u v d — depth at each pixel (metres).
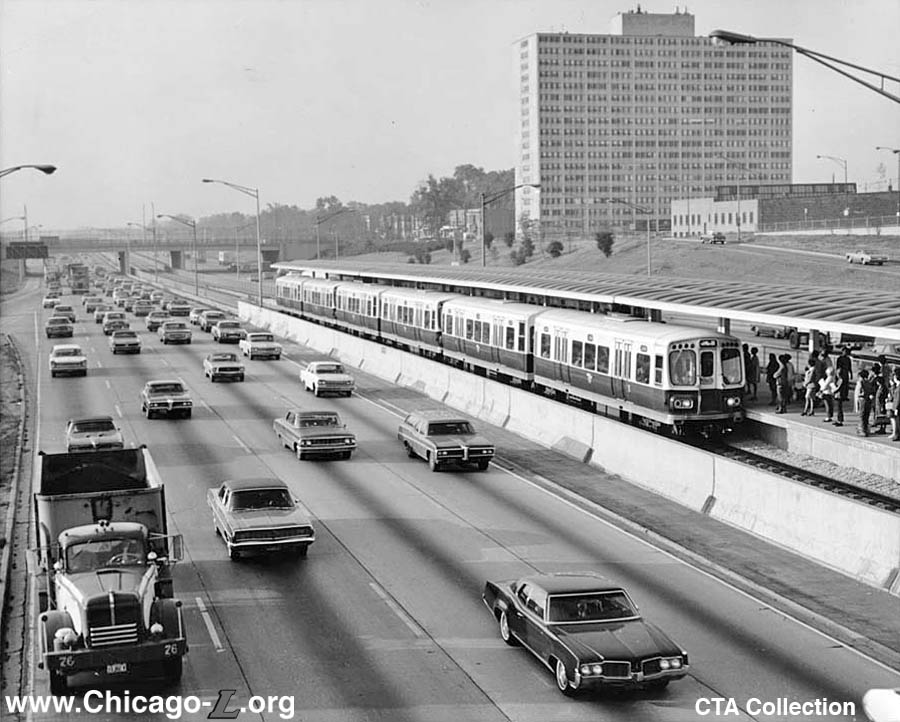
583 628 18.31
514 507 31.12
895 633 20.55
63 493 23.22
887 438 33.94
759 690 17.92
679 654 17.58
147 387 48.50
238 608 22.47
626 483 34.19
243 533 25.12
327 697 17.88
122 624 17.45
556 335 48.78
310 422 39.19
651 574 24.53
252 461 38.00
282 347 80.25
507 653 19.84
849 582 23.81
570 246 160.38
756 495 28.33
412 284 89.25
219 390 56.66
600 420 37.25
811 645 20.02
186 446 40.84
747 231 165.00
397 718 17.02
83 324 99.75
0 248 194.62
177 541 20.31
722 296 42.56
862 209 159.50
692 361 39.09
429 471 36.22
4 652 20.45
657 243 138.75
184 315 106.12
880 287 87.31
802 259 110.31
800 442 37.00
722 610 21.97
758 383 46.69
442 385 53.06
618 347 42.72
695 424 39.28
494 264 164.62
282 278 110.31
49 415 49.03
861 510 24.52
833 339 48.44
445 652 19.91
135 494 20.91
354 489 33.50
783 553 26.16
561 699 17.70
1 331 93.06
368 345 65.94
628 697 17.75
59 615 17.78
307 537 25.59
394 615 21.97
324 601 22.86
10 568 25.88
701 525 28.88
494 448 38.19
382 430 44.25
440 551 26.61
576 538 27.77
